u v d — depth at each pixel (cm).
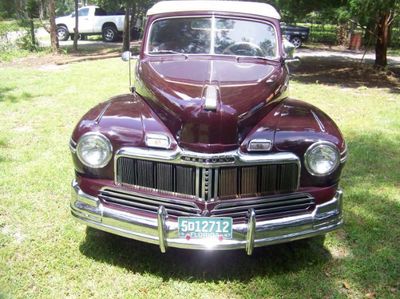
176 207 312
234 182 310
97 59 1525
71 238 377
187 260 352
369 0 964
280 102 383
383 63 1332
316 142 318
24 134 644
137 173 318
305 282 328
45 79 1084
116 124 327
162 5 477
